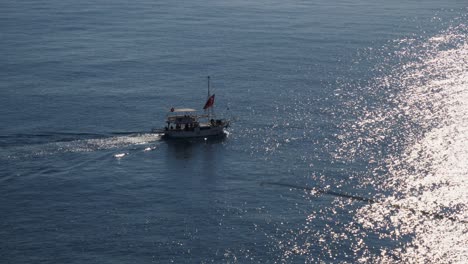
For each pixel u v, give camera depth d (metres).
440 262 105.94
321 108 175.62
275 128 162.88
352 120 166.25
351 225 116.56
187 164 143.25
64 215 121.38
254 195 128.38
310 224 117.12
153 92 190.38
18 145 150.88
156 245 111.56
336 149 149.25
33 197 127.81
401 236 113.06
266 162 143.62
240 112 173.88
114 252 109.75
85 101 182.00
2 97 184.75
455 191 127.38
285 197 127.38
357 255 108.19
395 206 122.81
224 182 134.38
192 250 110.12
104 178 136.12
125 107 177.62
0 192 129.50
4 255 109.06
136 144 153.50
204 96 187.12
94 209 123.44
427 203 123.25
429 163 140.00
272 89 192.38
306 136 157.50
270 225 117.00
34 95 186.88
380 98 182.38
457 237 112.31
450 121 163.12
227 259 107.88
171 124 165.25
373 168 138.62
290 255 108.62
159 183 134.12
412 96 183.12
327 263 106.38
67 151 148.25
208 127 157.88
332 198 126.69
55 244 112.12
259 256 108.50
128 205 125.00
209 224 117.81
